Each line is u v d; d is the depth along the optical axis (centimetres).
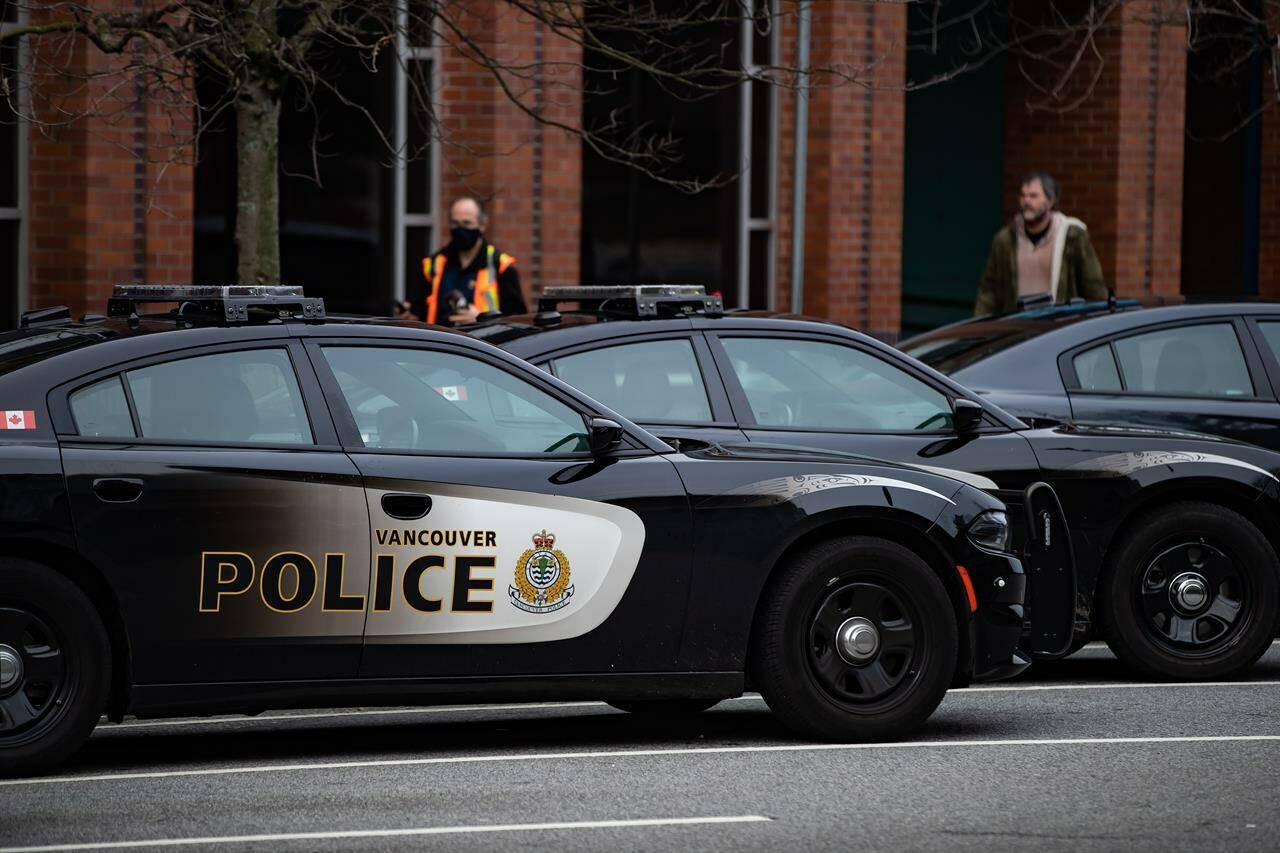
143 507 1722
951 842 1559
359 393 1827
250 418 1784
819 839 1566
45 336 1831
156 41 3077
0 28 3291
